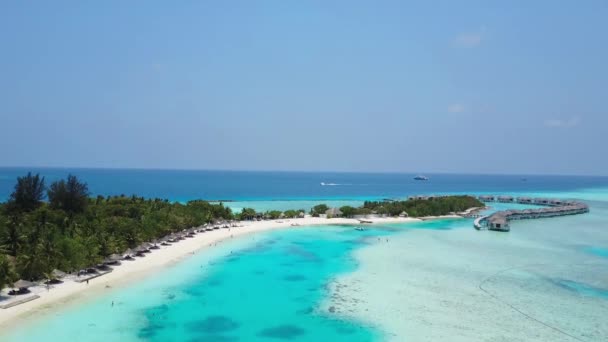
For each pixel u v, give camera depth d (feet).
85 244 200.44
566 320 161.89
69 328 140.97
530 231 391.45
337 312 163.73
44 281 182.60
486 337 143.74
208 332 143.84
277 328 148.56
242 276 211.41
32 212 264.52
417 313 163.94
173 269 219.61
